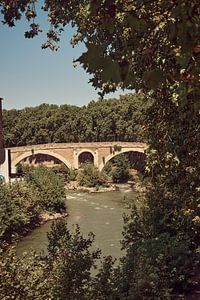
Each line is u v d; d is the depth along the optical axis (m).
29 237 36.00
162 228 18.02
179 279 15.05
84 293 9.69
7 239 33.91
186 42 2.88
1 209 34.47
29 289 9.03
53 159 96.69
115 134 100.56
